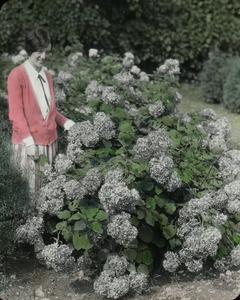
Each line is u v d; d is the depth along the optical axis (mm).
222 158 5098
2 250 4566
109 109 5359
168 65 6047
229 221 4734
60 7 9016
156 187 4562
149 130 5246
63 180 4609
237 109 8742
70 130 4930
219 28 9984
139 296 4336
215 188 4824
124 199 4156
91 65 6793
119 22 9656
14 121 4758
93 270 4531
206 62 9438
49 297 4344
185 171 4727
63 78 6188
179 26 9953
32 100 4805
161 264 4691
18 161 4785
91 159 4820
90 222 4324
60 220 4742
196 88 10055
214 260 4723
